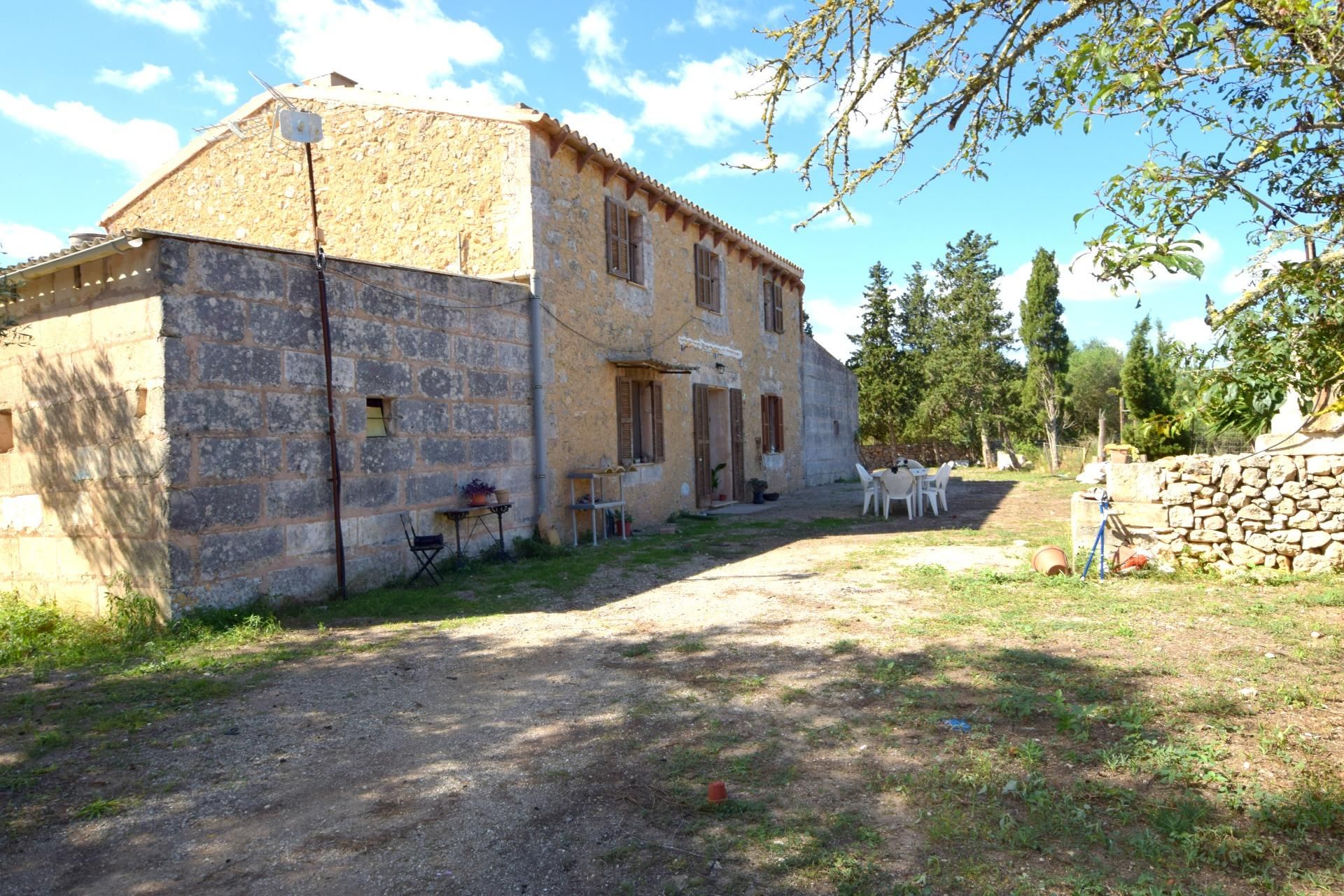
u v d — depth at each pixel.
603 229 11.71
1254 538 7.01
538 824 2.96
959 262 32.41
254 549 6.57
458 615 6.57
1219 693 4.02
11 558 7.38
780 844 2.75
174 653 5.52
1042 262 29.98
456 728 4.00
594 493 11.12
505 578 7.99
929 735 3.65
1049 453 26.41
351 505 7.44
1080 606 6.08
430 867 2.70
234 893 2.58
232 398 6.45
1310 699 3.88
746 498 16.47
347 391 7.45
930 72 3.76
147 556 6.16
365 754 3.69
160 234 5.98
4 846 2.91
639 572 8.43
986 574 7.38
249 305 6.62
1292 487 6.86
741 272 17.06
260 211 11.87
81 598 6.73
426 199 10.66
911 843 2.73
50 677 5.05
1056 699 3.94
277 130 11.70
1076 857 2.60
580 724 3.98
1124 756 3.29
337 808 3.15
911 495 12.99
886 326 31.19
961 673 4.54
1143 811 2.86
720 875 2.58
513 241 10.05
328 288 7.30
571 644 5.57
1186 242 2.85
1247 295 3.47
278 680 4.88
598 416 11.41
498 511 8.76
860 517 13.47
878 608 6.37
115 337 6.34
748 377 17.23
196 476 6.19
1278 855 2.56
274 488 6.74
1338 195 3.23
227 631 5.95
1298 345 3.38
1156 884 2.43
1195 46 3.11
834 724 3.84
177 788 3.36
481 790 3.28
